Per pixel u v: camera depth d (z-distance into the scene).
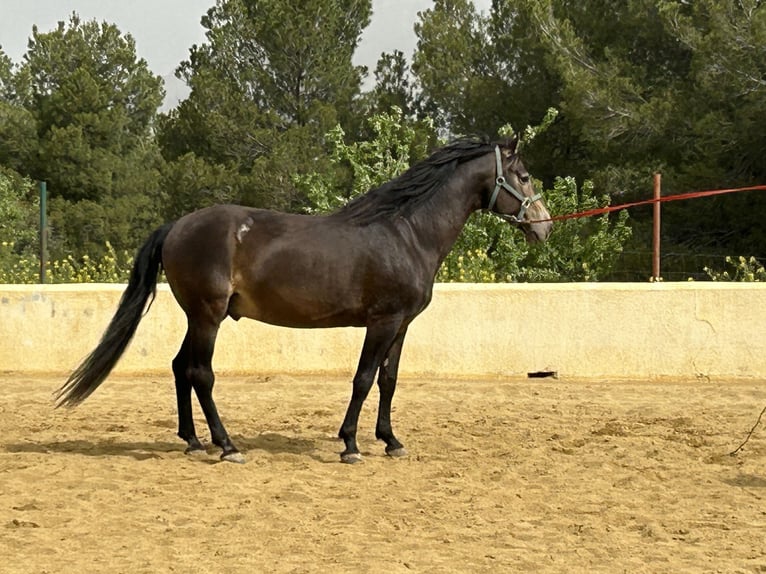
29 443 9.16
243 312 8.49
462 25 31.92
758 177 24.56
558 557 6.05
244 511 6.93
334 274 8.29
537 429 9.89
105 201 38.59
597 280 19.61
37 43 42.94
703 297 12.87
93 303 13.24
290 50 32.38
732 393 11.98
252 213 8.47
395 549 6.15
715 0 23.81
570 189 19.22
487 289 12.95
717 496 7.43
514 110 28.61
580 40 26.45
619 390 12.17
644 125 24.45
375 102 33.00
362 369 8.45
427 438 9.47
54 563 5.84
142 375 13.07
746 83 23.08
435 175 8.66
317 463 8.49
